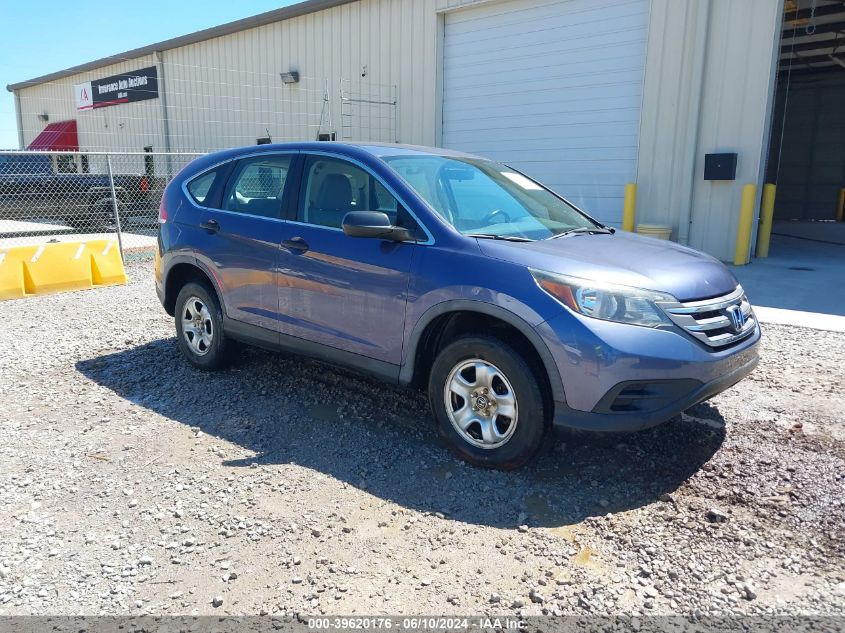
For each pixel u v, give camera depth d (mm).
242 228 4566
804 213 21578
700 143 10305
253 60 17688
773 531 2975
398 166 4051
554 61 11859
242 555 2836
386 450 3830
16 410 4457
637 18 10703
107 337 6285
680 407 3250
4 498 3303
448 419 3646
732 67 9844
